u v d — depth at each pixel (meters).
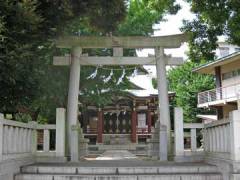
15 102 11.27
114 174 9.95
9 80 9.94
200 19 13.38
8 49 9.12
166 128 14.20
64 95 19.08
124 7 12.95
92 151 32.88
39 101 18.62
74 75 14.62
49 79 17.73
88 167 10.14
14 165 9.91
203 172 10.22
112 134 41.22
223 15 11.96
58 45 14.48
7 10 8.98
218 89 33.22
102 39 14.59
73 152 13.64
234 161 8.87
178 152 12.72
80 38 14.48
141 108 41.00
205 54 13.46
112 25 13.69
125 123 42.12
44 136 12.70
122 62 14.87
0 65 9.10
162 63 14.80
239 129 8.98
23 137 11.13
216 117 37.81
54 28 10.77
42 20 9.71
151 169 10.12
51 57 16.92
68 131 14.32
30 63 10.80
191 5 13.00
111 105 40.44
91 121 41.41
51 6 10.40
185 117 42.06
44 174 9.91
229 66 33.62
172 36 14.65
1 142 9.00
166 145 13.97
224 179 9.57
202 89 41.72
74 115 14.48
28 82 10.99
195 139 12.82
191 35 13.43
